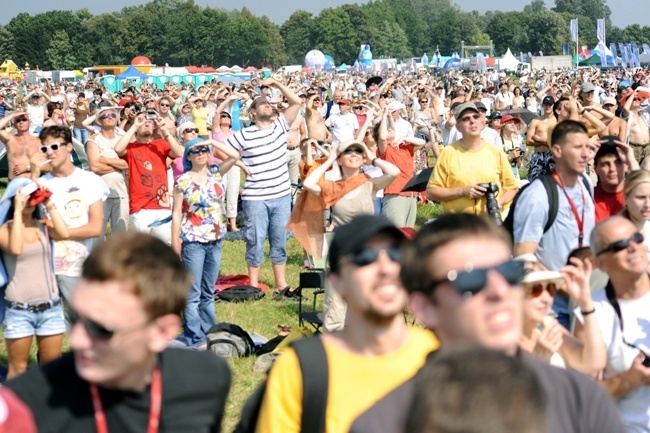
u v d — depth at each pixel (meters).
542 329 4.21
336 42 199.00
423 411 1.79
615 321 4.58
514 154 16.17
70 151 7.56
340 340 3.48
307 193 8.61
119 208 11.70
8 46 181.00
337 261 3.43
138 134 11.14
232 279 11.86
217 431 3.48
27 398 3.15
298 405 3.36
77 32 181.88
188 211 9.00
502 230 2.85
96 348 3.07
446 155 8.66
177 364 3.34
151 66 112.25
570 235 6.40
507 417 1.74
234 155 10.16
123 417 3.21
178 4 190.75
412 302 2.93
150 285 3.07
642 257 4.55
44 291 6.91
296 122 15.74
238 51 179.12
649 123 17.72
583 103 14.70
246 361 8.65
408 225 12.15
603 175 7.34
